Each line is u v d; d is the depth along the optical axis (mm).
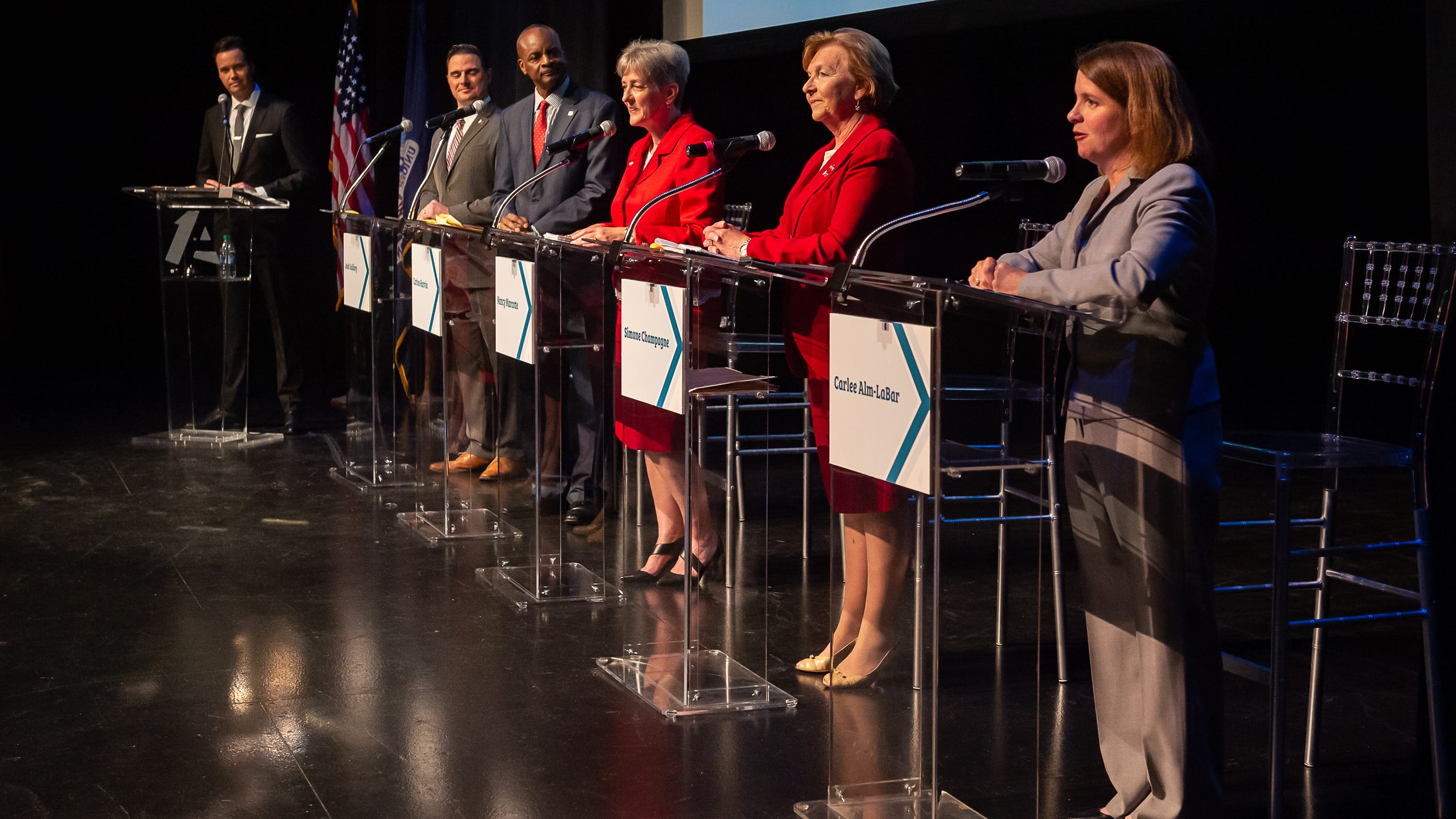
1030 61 5027
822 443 2561
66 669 2900
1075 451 1979
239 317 5691
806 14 5414
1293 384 5156
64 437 5855
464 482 4090
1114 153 1984
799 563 3855
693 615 2684
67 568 3742
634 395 2848
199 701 2705
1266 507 4504
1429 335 2135
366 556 3906
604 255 2947
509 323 3463
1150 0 4207
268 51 8234
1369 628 3219
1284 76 4453
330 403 7055
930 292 1746
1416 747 2213
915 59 5367
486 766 2383
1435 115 2105
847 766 2057
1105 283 1805
